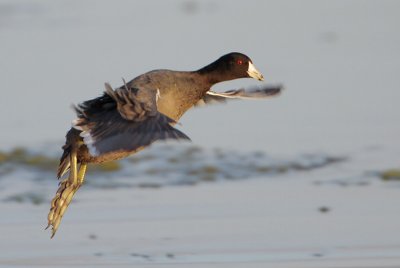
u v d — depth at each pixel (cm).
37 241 1230
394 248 1187
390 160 1551
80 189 1462
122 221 1302
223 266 1130
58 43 2131
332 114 1761
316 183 1463
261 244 1205
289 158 1578
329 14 2447
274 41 2197
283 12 2456
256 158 1583
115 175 1535
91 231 1265
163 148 1658
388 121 1716
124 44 2116
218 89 1892
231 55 1062
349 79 1930
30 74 1939
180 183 1484
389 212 1318
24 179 1511
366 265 1129
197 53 2052
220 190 1442
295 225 1274
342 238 1223
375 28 2302
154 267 1127
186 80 1030
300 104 1819
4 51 2080
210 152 1620
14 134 1686
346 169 1526
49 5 2491
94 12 2425
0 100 1816
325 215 1312
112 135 873
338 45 2170
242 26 2312
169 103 1004
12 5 2480
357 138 1652
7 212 1351
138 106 891
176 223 1290
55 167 1561
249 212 1331
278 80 1925
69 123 1728
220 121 1761
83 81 1884
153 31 2239
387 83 1898
